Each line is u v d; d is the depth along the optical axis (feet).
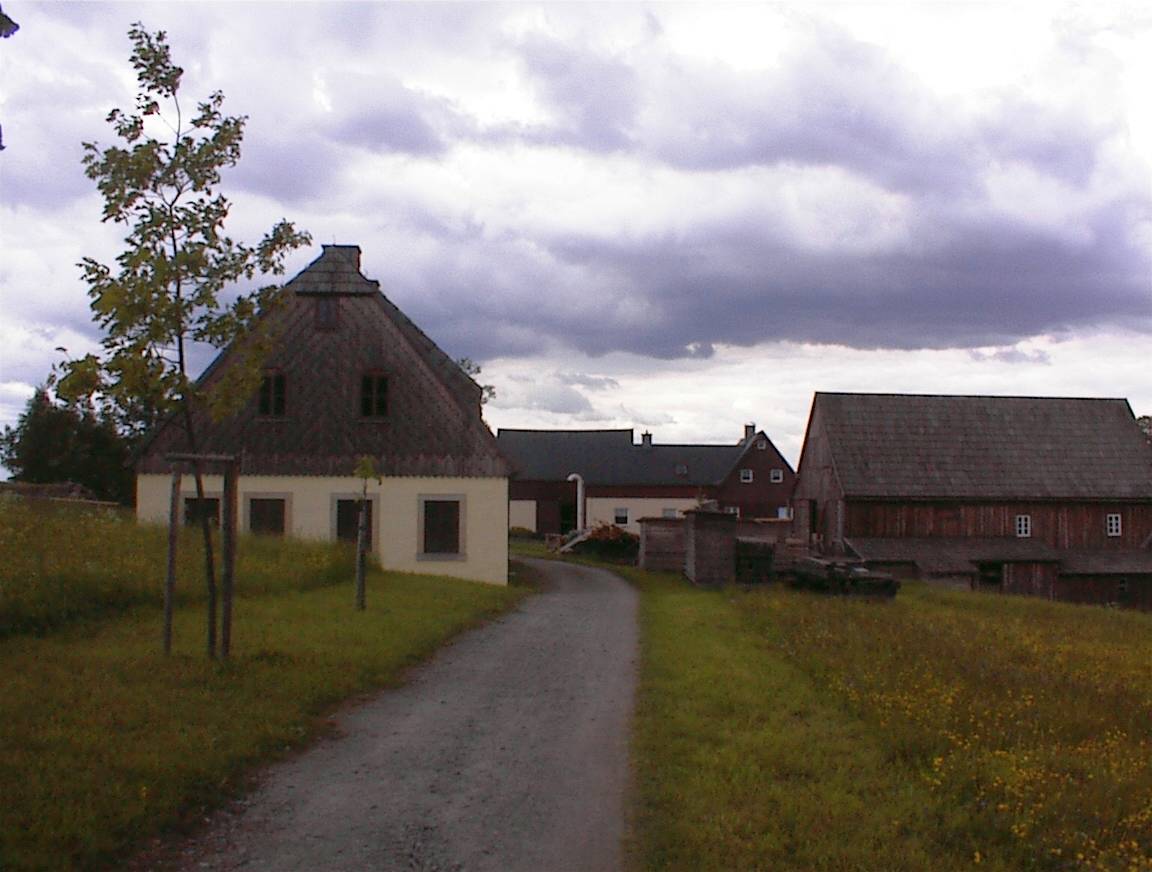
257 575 62.95
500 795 27.55
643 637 58.34
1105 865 23.67
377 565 84.07
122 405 38.37
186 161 37.78
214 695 34.32
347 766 29.78
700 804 26.53
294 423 104.01
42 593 46.32
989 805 26.81
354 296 105.29
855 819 25.82
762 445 266.77
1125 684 48.44
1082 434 160.66
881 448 153.38
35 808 22.62
